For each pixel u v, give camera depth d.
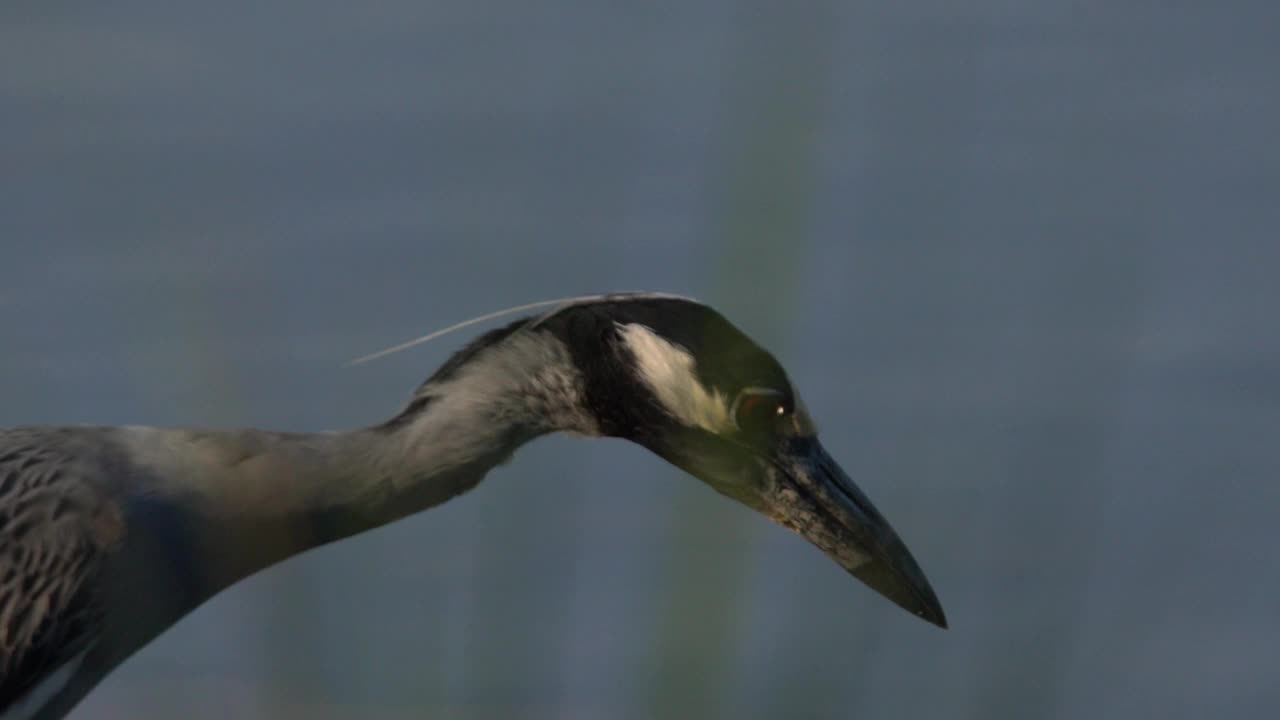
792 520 12.20
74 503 11.43
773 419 12.09
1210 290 18.48
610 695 14.05
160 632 11.77
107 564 11.41
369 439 11.73
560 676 13.27
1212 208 19.42
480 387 11.88
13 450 11.70
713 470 12.05
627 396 11.90
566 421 11.98
